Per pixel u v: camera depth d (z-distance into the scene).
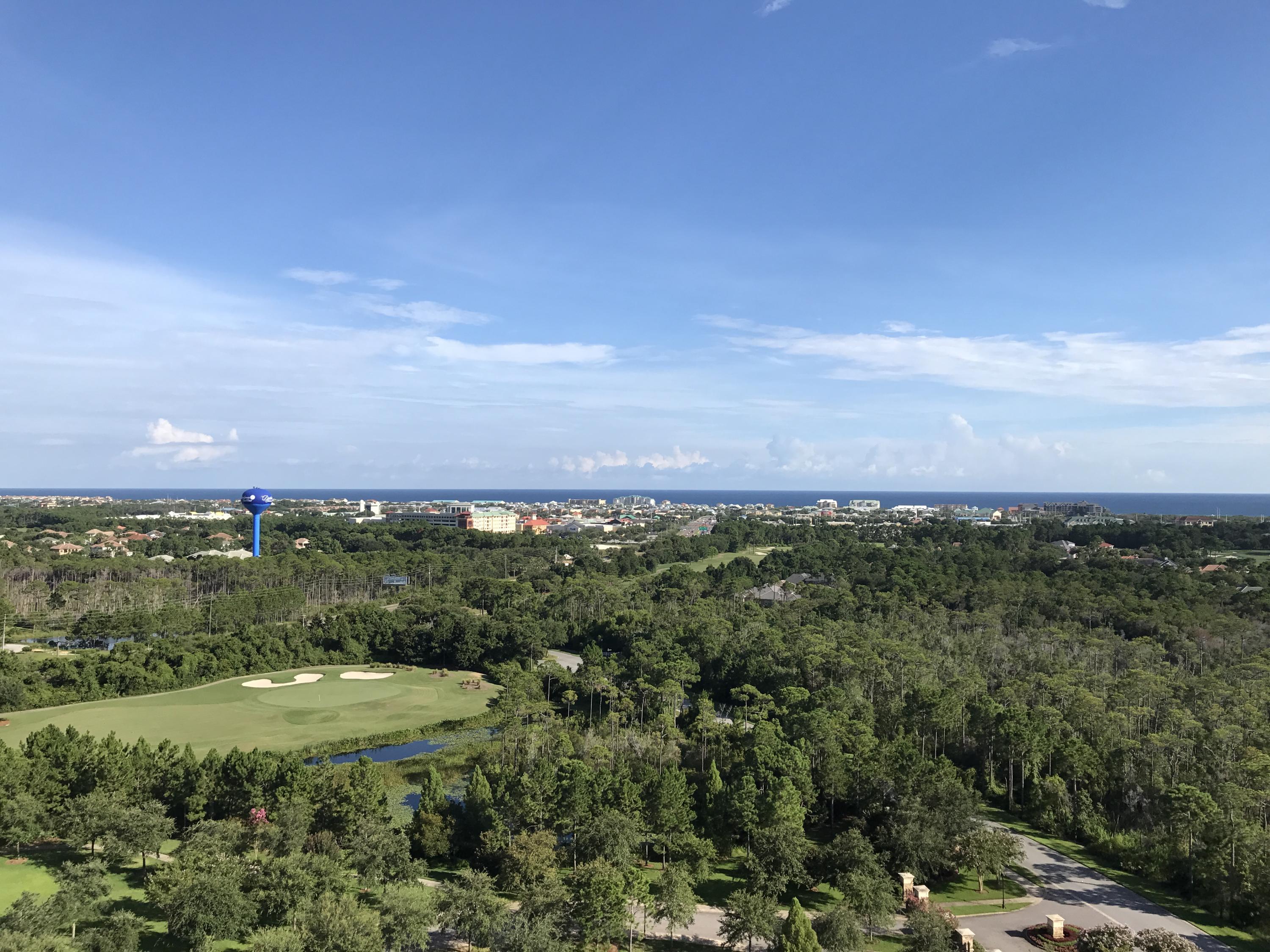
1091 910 89.62
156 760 108.19
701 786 111.69
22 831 90.44
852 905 80.69
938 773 105.25
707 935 82.69
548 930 71.56
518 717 132.38
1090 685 152.38
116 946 67.69
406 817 110.81
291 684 188.62
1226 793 98.56
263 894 76.31
